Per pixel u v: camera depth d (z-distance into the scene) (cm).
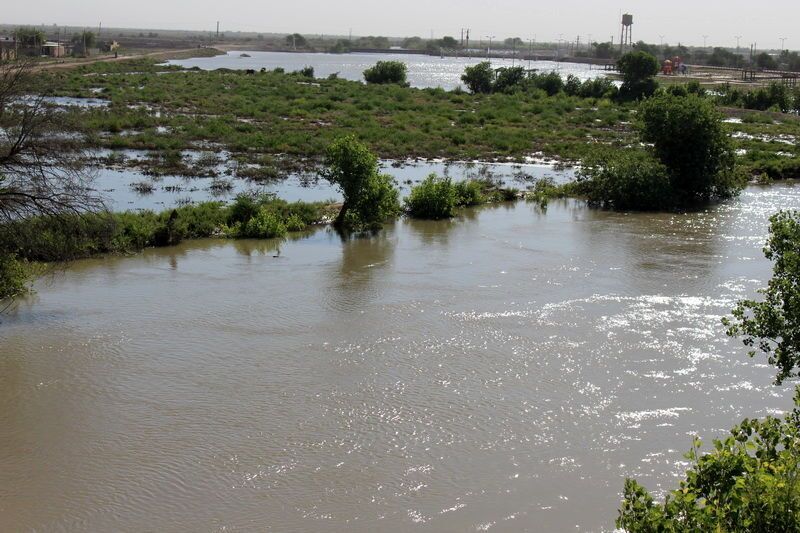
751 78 14400
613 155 4003
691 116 3875
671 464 1438
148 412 1616
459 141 5609
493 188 4047
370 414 1614
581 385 1747
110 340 1967
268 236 3017
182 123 5806
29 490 1356
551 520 1275
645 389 1728
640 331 2052
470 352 1916
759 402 1670
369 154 3231
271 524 1266
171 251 2791
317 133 5606
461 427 1566
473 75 10119
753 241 3036
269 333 2023
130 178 4022
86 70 10575
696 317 2155
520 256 2780
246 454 1464
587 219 3459
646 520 771
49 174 2284
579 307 2233
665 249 2895
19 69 2147
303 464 1434
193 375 1783
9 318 2109
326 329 2052
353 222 3212
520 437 1530
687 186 3947
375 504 1316
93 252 2691
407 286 2412
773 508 735
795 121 7975
